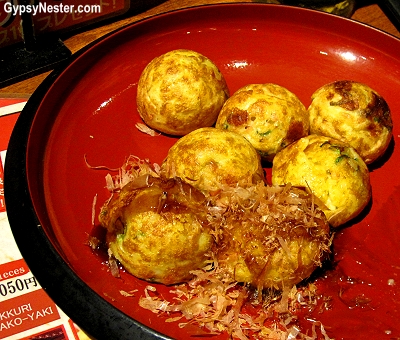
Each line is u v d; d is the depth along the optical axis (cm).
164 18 28
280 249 19
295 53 29
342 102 23
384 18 32
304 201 20
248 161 21
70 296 18
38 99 23
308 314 20
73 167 24
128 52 27
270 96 23
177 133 25
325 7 31
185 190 20
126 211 19
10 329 20
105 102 26
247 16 29
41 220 20
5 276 21
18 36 28
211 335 19
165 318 19
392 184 24
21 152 22
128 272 20
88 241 21
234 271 19
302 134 23
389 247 22
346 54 28
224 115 23
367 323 20
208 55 29
